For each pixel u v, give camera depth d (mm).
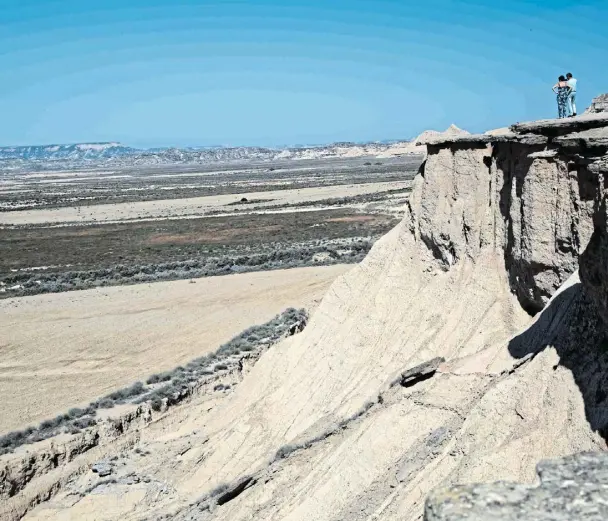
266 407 26125
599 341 13867
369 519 15867
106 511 23906
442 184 24656
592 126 16719
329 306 28438
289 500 18812
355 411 22188
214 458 25328
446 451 15875
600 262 11945
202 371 35531
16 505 24500
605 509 6637
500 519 6625
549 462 7465
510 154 21000
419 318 23812
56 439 28094
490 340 20219
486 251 22188
